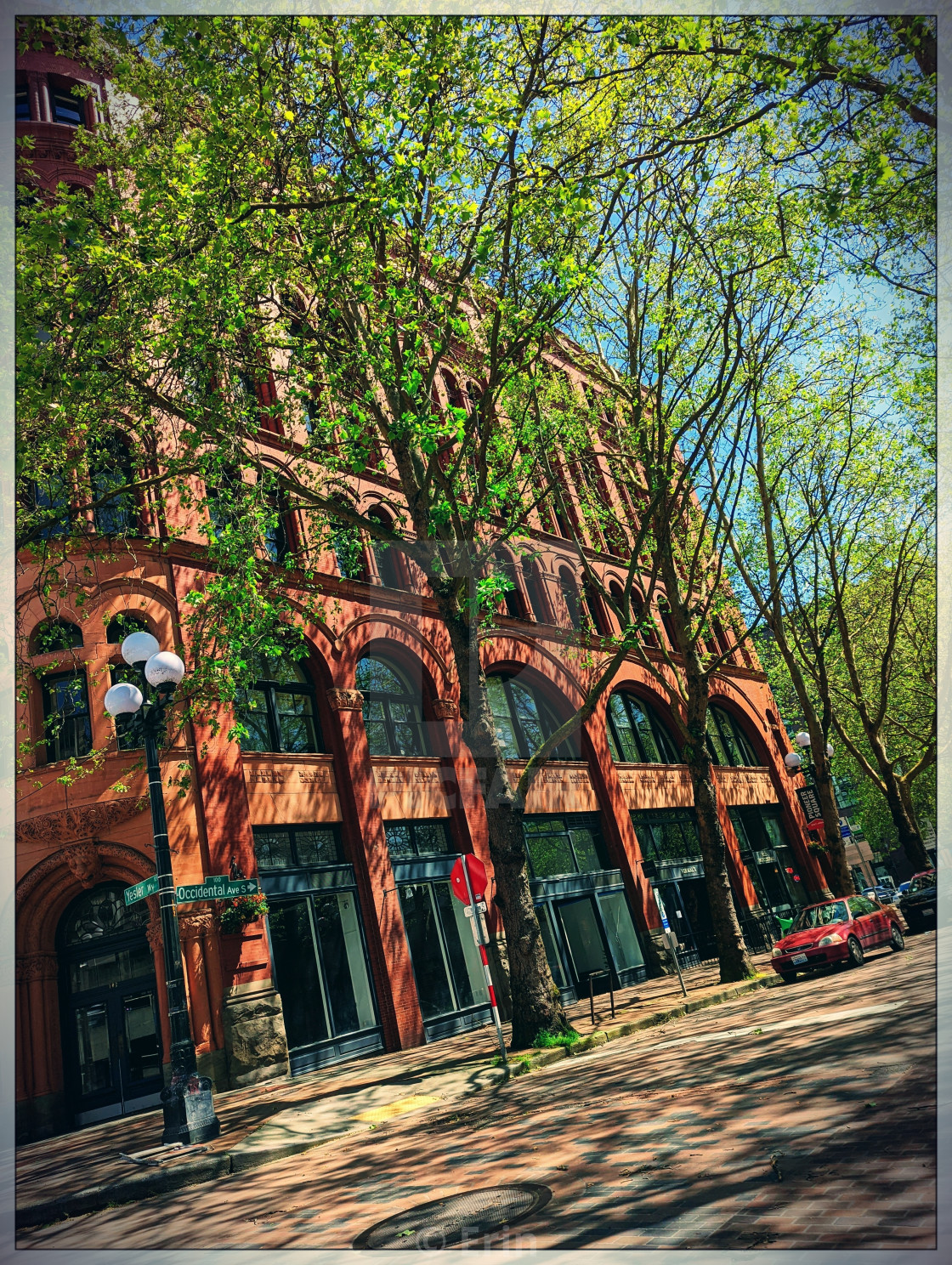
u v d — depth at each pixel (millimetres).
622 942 21438
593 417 16375
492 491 11094
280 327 12812
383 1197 5293
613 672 9805
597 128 11297
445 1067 11719
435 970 17156
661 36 9078
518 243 11227
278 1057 13672
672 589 17906
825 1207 3232
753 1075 6555
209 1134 9414
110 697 10586
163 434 14562
